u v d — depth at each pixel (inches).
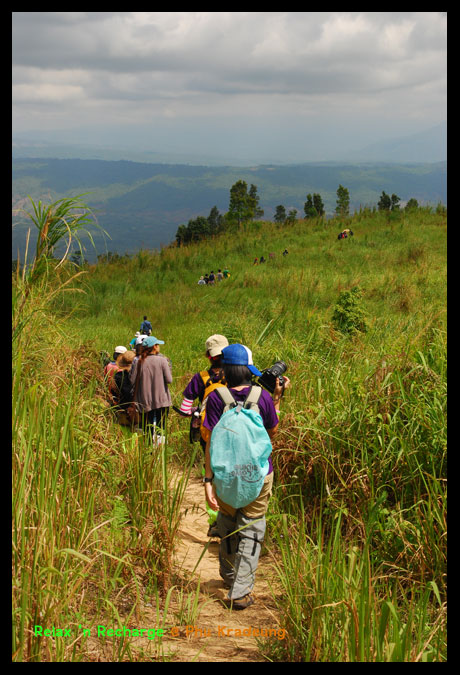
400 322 382.0
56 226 175.8
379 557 145.7
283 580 132.0
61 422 151.7
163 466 163.9
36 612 101.7
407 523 143.8
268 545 167.2
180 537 181.3
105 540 139.8
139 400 247.9
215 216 5349.4
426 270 759.7
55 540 119.8
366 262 932.0
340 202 3164.4
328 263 977.5
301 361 272.2
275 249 1190.3
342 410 188.2
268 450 137.4
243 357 150.1
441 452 162.4
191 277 1031.6
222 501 141.9
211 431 146.6
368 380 201.9
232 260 1150.3
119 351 318.7
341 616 110.7
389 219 1382.9
